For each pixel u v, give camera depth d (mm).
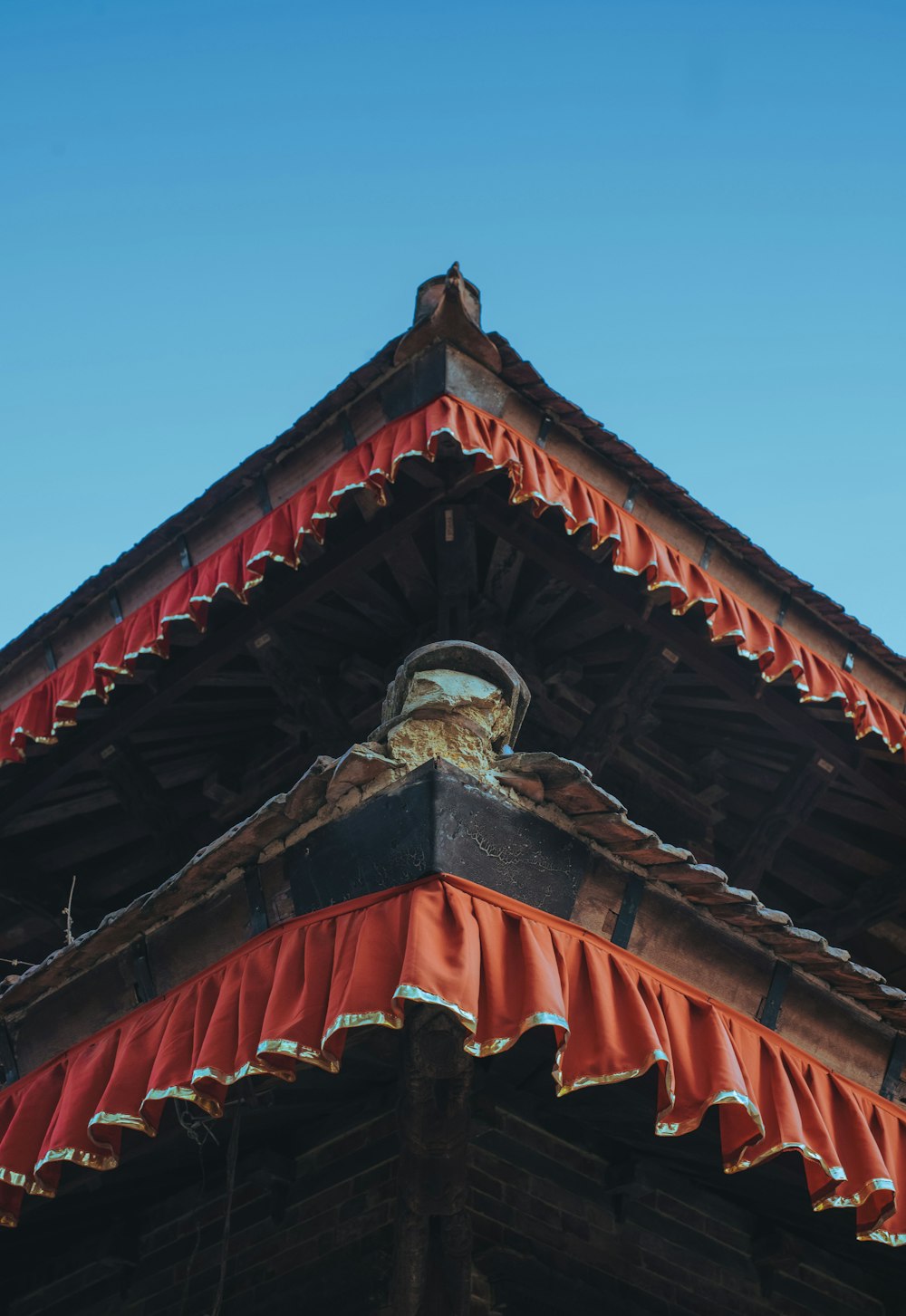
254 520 10781
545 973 6230
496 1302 8352
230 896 7176
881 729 11305
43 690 11234
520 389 10320
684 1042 6637
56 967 7672
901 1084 7691
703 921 7184
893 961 13812
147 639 10453
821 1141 6844
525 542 10359
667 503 10781
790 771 11875
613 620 11320
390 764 6836
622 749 12180
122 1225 9906
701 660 11094
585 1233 9102
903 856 12898
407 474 10172
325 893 6789
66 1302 10016
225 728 12438
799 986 7406
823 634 11438
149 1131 6570
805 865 12984
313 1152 9211
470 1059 6969
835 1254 10336
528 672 11398
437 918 6270
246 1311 8883
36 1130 7137
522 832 6762
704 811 12586
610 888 6996
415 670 7379
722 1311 9586
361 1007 5996
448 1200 7645
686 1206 9781
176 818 12000
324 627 11477
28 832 12812
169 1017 6910
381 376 10320
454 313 10102
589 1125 9312
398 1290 7809
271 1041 6102
